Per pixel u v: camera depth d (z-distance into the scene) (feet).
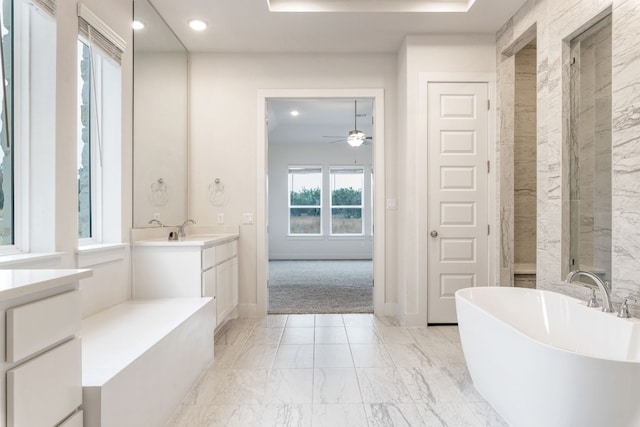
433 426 6.55
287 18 11.21
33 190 6.64
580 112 8.66
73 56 7.23
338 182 32.19
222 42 12.75
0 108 6.33
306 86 13.56
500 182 12.13
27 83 6.63
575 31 8.40
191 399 7.50
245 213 13.52
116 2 8.82
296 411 7.04
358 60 13.57
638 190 6.70
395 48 13.26
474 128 12.41
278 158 31.76
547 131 9.41
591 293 7.48
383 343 10.75
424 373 8.71
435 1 10.93
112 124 8.96
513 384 6.27
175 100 12.30
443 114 12.41
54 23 6.68
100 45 8.10
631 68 6.82
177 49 12.46
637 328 6.20
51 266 6.57
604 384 4.97
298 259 31.58
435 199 12.46
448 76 12.30
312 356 9.76
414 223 12.38
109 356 5.72
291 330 11.94
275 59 13.55
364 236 31.68
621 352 6.39
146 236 10.35
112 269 8.71
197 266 9.61
